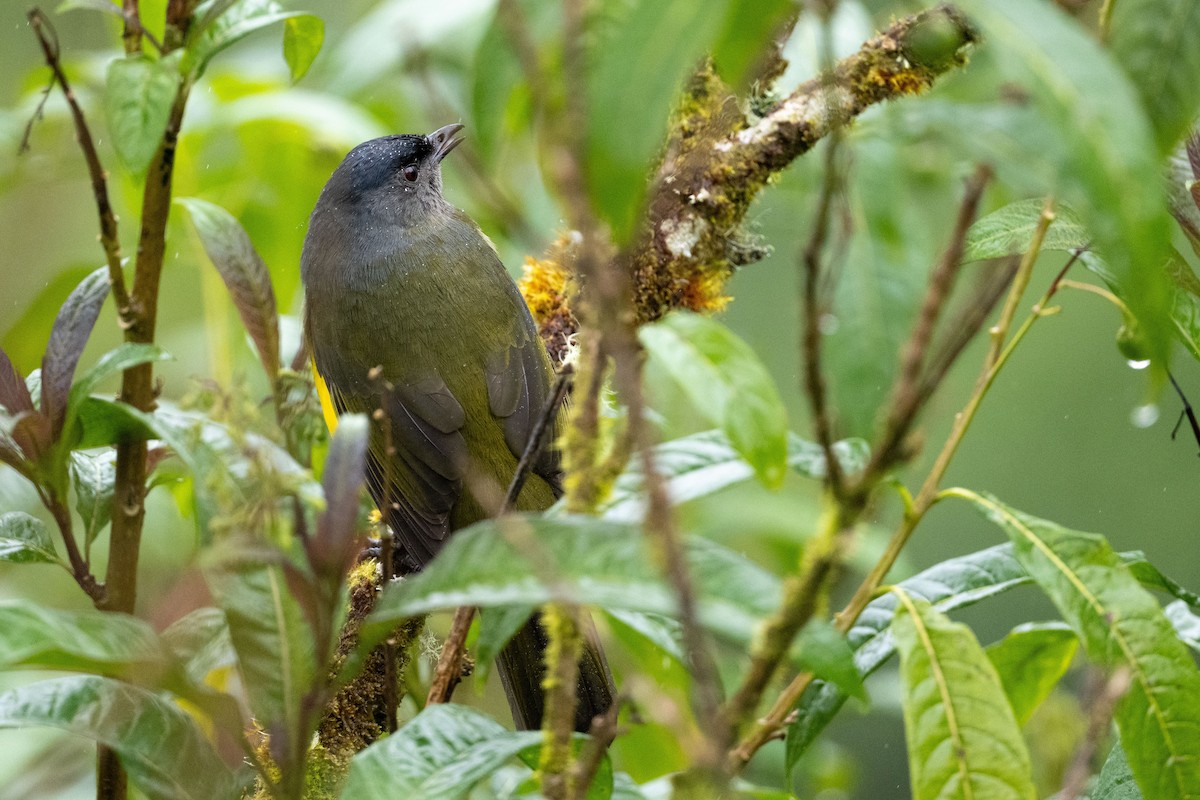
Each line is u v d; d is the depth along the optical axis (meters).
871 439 3.46
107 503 5.18
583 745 4.07
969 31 5.02
